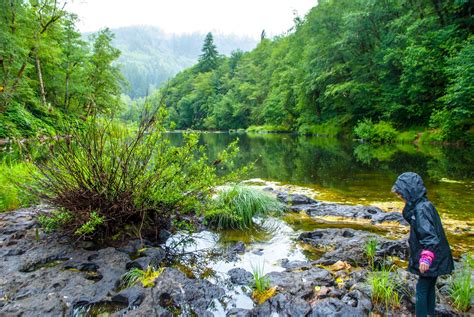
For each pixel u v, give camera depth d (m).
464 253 4.12
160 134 4.83
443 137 18.03
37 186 4.64
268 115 52.28
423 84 20.61
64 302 2.93
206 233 5.07
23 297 2.98
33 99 14.50
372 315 2.81
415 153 15.53
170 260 4.05
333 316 2.74
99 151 4.38
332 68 30.28
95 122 4.59
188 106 78.50
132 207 4.49
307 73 34.69
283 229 5.30
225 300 3.10
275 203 6.27
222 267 3.87
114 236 4.39
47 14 17.70
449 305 2.92
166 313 2.79
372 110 28.12
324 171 11.20
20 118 11.22
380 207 6.48
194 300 3.04
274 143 25.59
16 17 14.56
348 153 16.67
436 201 6.71
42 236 4.38
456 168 10.77
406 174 2.76
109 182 4.27
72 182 4.36
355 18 25.81
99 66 23.98
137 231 4.58
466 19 20.00
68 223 4.33
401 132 23.41
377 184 8.84
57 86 18.91
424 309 2.62
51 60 17.80
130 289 3.09
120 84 25.66
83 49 21.20
